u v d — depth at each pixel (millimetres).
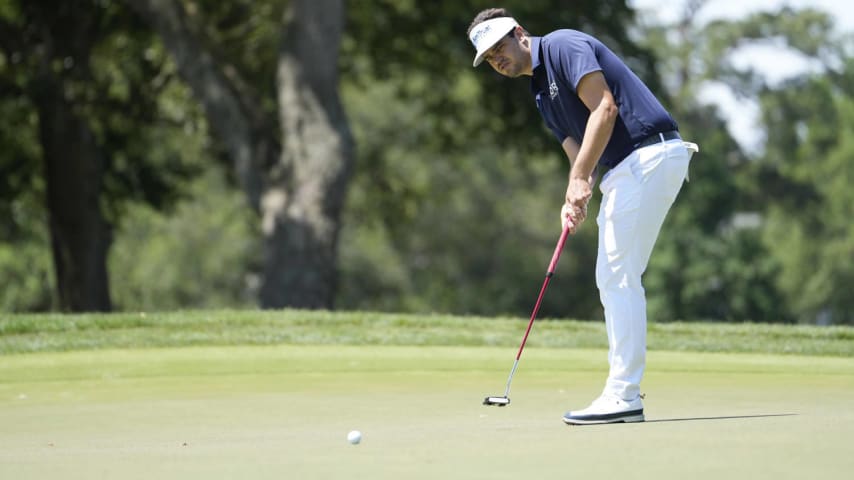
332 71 62594
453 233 160750
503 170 157000
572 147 17906
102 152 85500
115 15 74438
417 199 120438
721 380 21719
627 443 13117
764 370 23453
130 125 82125
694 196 161125
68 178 77062
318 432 15148
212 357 25984
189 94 81375
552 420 16344
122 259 147000
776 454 12062
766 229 185625
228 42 71062
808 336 31359
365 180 118062
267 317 34594
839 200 178875
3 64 76125
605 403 16031
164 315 35156
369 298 154875
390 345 29312
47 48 73500
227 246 148625
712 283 157875
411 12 80750
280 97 63156
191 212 146125
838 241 179375
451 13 77562
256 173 63812
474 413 17266
